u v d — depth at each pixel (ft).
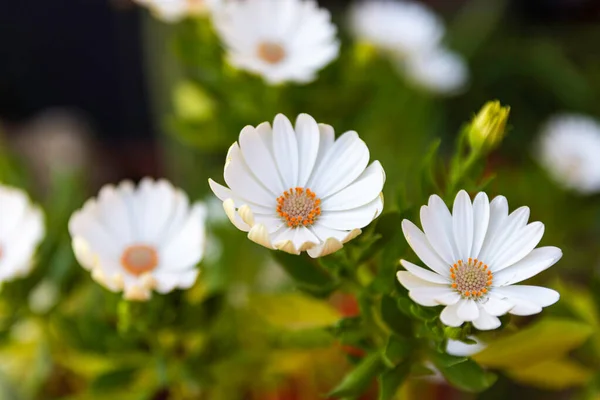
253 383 1.47
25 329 1.50
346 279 1.23
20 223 1.33
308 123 1.15
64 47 2.83
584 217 1.76
